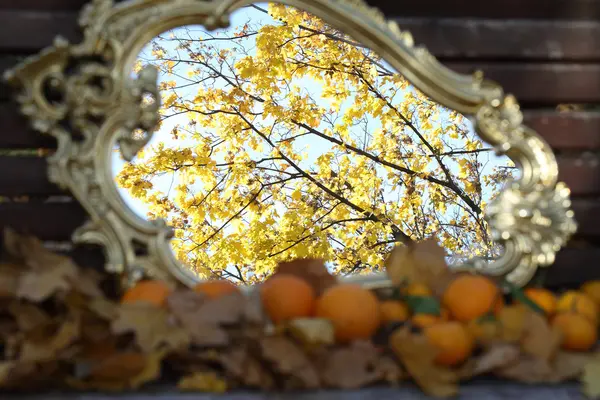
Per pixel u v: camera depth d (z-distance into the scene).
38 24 1.74
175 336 1.42
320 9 1.86
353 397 1.37
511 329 1.54
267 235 4.80
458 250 5.30
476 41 1.91
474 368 1.48
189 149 4.61
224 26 1.81
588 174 1.91
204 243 4.85
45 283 1.43
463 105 1.86
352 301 1.51
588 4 1.96
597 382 1.44
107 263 1.66
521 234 1.81
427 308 1.61
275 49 4.51
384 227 5.02
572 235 1.88
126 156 1.72
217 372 1.45
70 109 1.68
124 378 1.38
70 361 1.44
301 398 1.36
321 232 4.93
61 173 1.66
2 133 1.70
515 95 1.92
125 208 1.69
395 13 1.90
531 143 1.86
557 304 1.71
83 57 1.72
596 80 1.95
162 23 1.75
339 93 4.61
